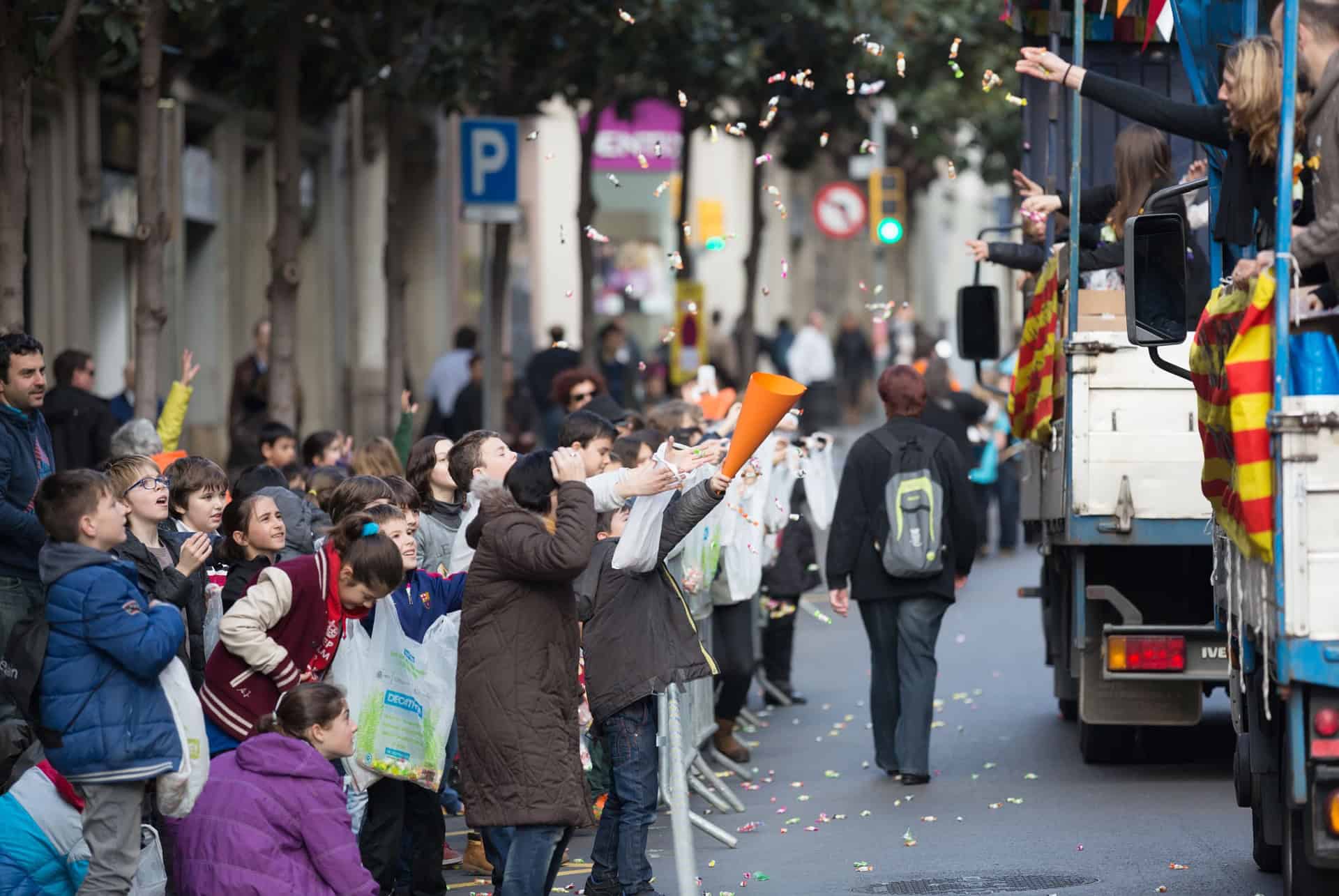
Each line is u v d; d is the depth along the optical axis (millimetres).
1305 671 11586
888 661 20406
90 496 12508
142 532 14398
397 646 14453
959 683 27219
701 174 89250
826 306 110125
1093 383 19047
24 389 16469
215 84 33875
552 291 73375
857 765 21312
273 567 13828
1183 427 19031
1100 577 19859
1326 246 11461
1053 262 20188
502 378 38188
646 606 14672
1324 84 11555
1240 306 11914
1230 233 13016
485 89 35531
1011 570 42406
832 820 18281
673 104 42531
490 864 16266
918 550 19750
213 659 13664
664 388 53844
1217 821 17609
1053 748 22031
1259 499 11656
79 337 35062
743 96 41625
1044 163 24828
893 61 41312
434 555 17297
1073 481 19109
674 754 14891
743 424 14102
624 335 49844
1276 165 12219
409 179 58500
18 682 12383
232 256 43250
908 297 115500
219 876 12594
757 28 40188
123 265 38219
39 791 13055
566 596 13406
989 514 46312
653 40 35656
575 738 13430
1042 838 17062
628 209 73812
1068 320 19188
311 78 33875
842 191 59375
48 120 33906
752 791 19984
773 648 25766
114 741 12359
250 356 34250
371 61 31000
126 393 31266
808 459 22969
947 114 50844
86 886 12453
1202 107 13164
